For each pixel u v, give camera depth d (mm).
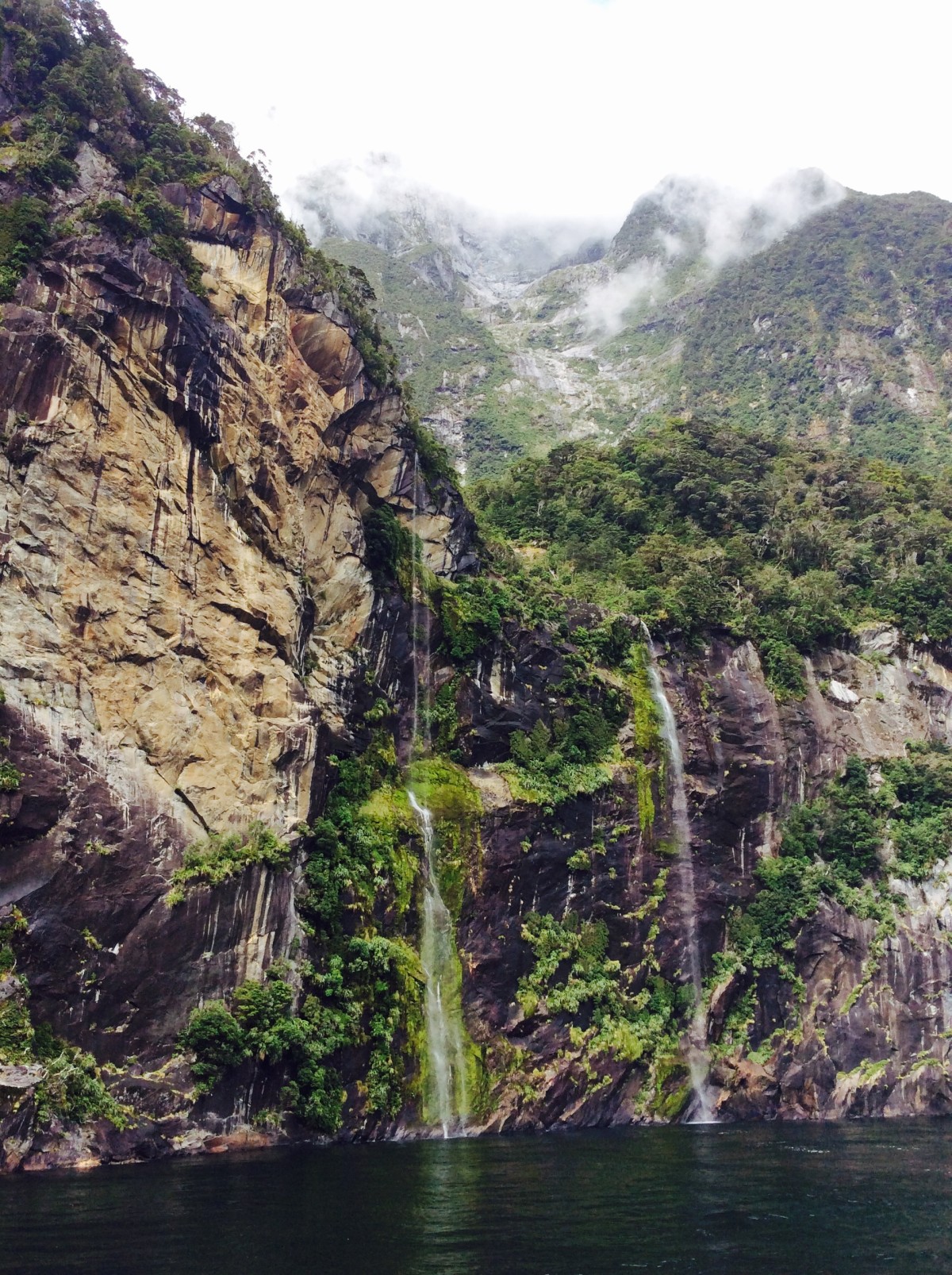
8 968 35250
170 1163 36156
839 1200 34906
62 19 50969
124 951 38156
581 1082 54781
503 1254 26078
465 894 53688
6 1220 27125
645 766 64812
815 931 67000
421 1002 49125
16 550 38906
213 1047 39500
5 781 35812
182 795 41844
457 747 57969
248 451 48562
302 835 46125
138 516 43000
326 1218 28688
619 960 59781
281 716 46531
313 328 55312
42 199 44844
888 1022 66812
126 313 44500
